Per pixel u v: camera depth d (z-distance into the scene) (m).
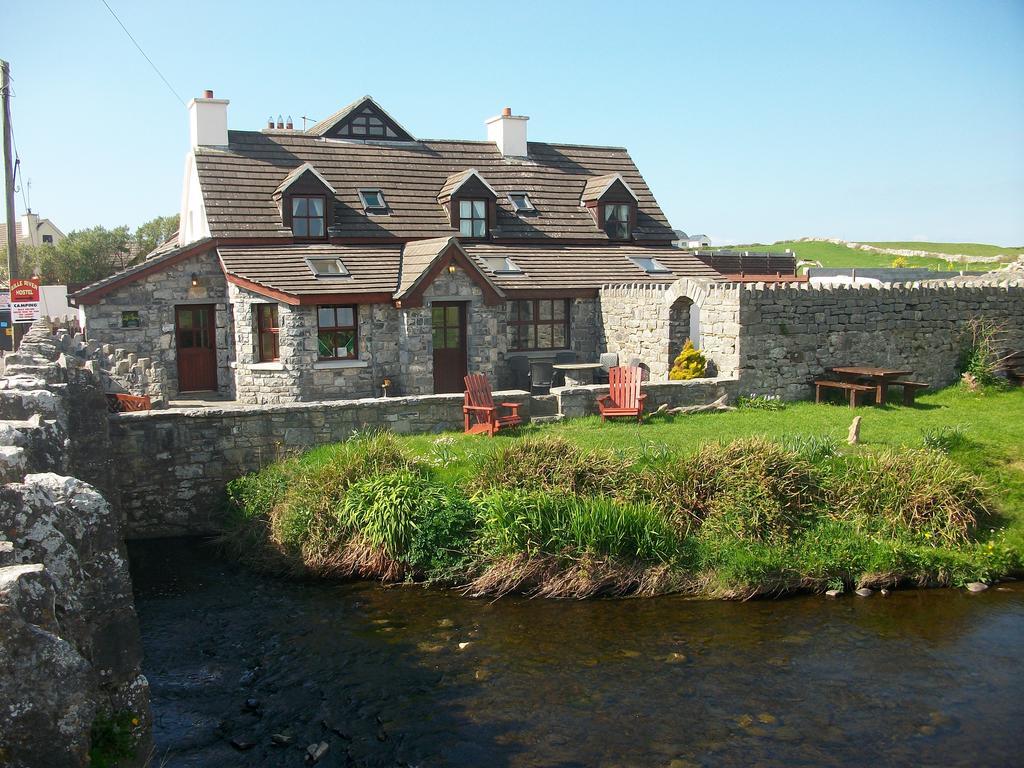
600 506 11.25
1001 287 20.92
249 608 10.68
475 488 12.13
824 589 10.88
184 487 13.48
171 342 20.95
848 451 13.55
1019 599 10.56
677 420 16.05
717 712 7.96
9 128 22.64
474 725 7.79
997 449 13.98
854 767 7.04
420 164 25.73
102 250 50.25
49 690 4.24
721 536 11.40
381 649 9.46
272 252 21.09
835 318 18.64
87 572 5.39
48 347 14.45
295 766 7.15
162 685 8.62
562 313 23.30
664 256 26.30
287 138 24.55
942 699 8.14
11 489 4.88
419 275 19.95
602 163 28.95
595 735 7.58
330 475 12.35
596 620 10.15
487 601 10.77
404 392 20.69
